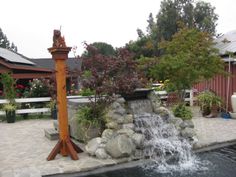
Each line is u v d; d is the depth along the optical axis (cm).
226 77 1212
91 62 699
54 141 821
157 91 1324
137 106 766
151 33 2975
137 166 639
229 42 1348
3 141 832
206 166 641
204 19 3067
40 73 1648
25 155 689
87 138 725
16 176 554
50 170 580
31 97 1284
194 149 734
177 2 3028
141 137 671
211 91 1298
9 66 1514
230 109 1252
